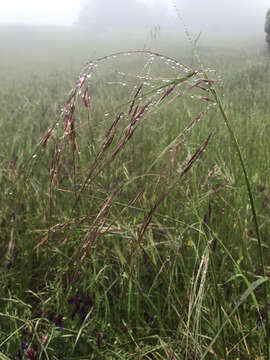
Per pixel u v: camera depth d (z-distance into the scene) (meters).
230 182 2.31
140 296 1.92
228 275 2.06
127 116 1.34
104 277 1.99
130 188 2.42
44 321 1.79
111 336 1.73
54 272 2.08
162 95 1.22
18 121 5.12
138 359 1.52
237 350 1.64
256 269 2.11
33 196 2.71
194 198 2.08
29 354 1.49
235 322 1.76
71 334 1.70
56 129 1.51
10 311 1.86
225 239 2.16
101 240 2.04
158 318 1.68
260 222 2.43
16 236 2.35
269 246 2.27
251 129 3.83
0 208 2.52
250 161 2.94
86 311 1.80
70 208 2.30
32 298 2.09
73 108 1.33
